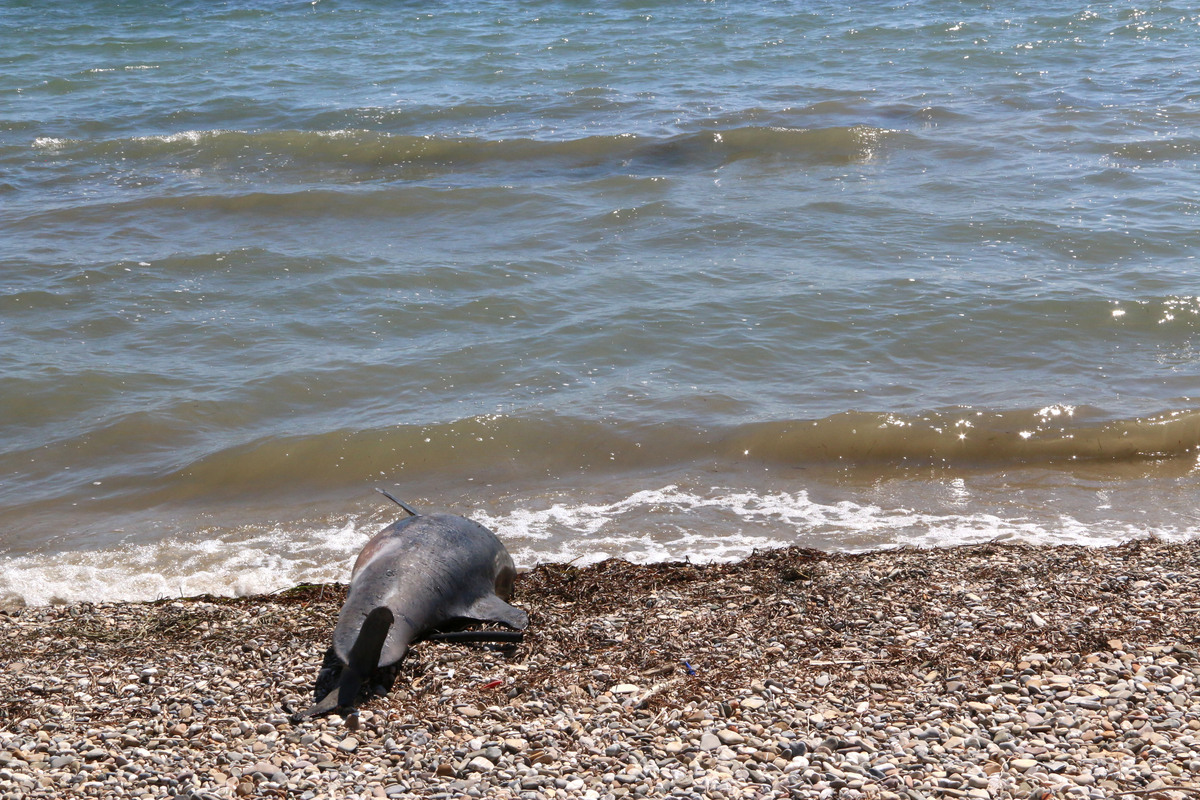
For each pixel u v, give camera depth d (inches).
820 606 322.7
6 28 1537.9
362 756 246.1
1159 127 965.8
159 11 1652.3
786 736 251.0
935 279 657.0
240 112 1117.1
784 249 715.4
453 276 676.1
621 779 233.9
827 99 1101.1
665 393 525.7
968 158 906.1
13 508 436.5
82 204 834.2
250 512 434.6
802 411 505.4
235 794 230.2
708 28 1443.2
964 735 250.4
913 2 1544.0
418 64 1302.9
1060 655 286.5
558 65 1275.8
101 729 257.9
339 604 339.3
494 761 243.4
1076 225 739.4
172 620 328.8
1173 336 580.4
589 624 314.8
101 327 606.2
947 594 328.2
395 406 518.3
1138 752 240.7
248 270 690.8
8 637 320.5
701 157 933.2
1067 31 1350.9
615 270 684.7
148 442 488.1
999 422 489.4
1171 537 400.2
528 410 507.2
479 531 335.0
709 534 410.9
